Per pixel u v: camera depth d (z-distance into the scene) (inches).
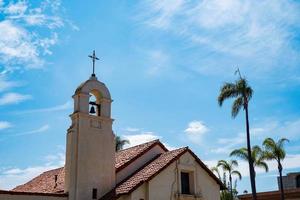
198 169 1072.8
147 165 1058.1
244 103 1177.4
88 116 1003.9
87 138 984.9
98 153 993.5
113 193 946.7
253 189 1122.0
